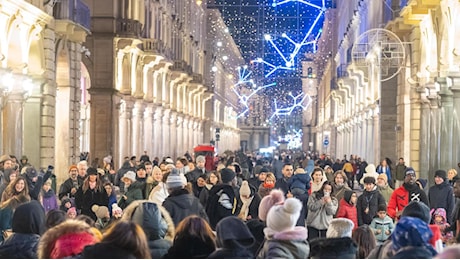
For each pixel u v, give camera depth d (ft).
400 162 118.62
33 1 106.32
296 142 477.77
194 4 288.10
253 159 229.86
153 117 201.77
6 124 102.12
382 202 60.29
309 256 35.81
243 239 30.48
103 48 158.81
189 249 31.73
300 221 51.11
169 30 225.97
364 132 195.52
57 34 119.03
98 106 159.33
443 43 106.01
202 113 318.65
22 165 88.07
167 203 47.37
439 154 108.17
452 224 54.39
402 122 142.72
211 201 57.00
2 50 94.73
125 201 64.34
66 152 125.80
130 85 171.83
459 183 60.23
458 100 103.76
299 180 66.49
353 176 132.77
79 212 62.90
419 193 62.03
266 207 40.73
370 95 179.42
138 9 177.68
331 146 320.70
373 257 33.88
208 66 330.13
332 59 324.80
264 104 479.41
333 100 314.55
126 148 173.17
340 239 33.17
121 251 27.53
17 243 34.04
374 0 172.65
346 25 263.90
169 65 211.20
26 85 102.42
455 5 98.43
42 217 34.76
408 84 138.00
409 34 133.59
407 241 27.50
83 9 128.98
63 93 125.70
